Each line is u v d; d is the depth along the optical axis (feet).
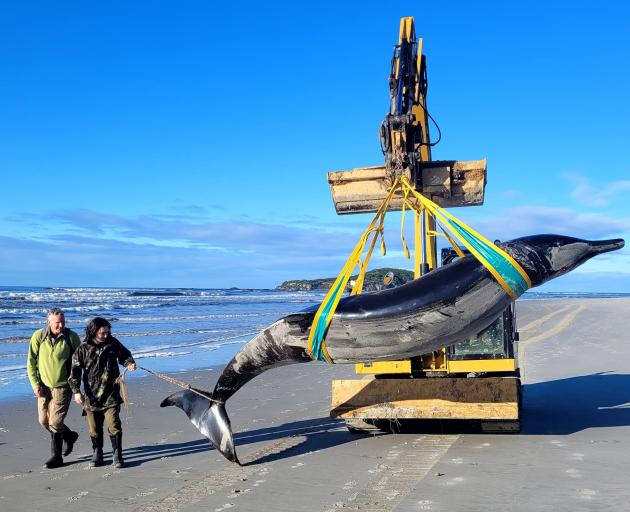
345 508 17.42
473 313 20.93
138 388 42.60
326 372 48.70
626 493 17.72
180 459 23.75
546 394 35.50
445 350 25.26
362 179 27.25
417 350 21.59
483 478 19.48
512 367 24.62
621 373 41.93
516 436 25.20
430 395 24.64
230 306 181.68
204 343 74.33
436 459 22.00
